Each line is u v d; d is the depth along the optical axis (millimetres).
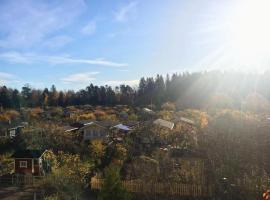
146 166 27969
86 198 24234
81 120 59469
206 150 32344
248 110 73000
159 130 44719
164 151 34406
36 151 32312
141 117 66500
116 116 68562
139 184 24672
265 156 29516
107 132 46469
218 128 40125
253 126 40156
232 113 54750
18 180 28672
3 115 68000
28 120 61781
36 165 31172
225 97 85688
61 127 47969
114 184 17938
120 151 34000
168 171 27266
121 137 44219
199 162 28875
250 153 30328
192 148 34625
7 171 31625
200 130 43625
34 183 27750
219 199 23359
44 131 43469
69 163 28125
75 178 25641
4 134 49719
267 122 44156
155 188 24594
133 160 31422
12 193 25828
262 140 33594
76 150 37938
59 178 25312
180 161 29828
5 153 38969
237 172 26422
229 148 31750
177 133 43812
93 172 29109
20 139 42500
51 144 39750
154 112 72000
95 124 46406
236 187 24141
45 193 25000
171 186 24516
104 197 17859
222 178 25438
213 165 27734
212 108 77312
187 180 25625
